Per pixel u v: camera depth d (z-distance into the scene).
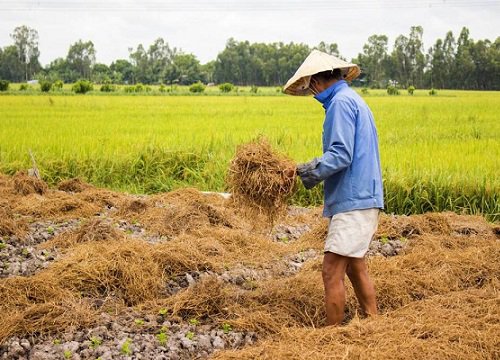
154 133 17.77
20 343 4.63
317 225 8.48
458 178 10.57
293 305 5.42
